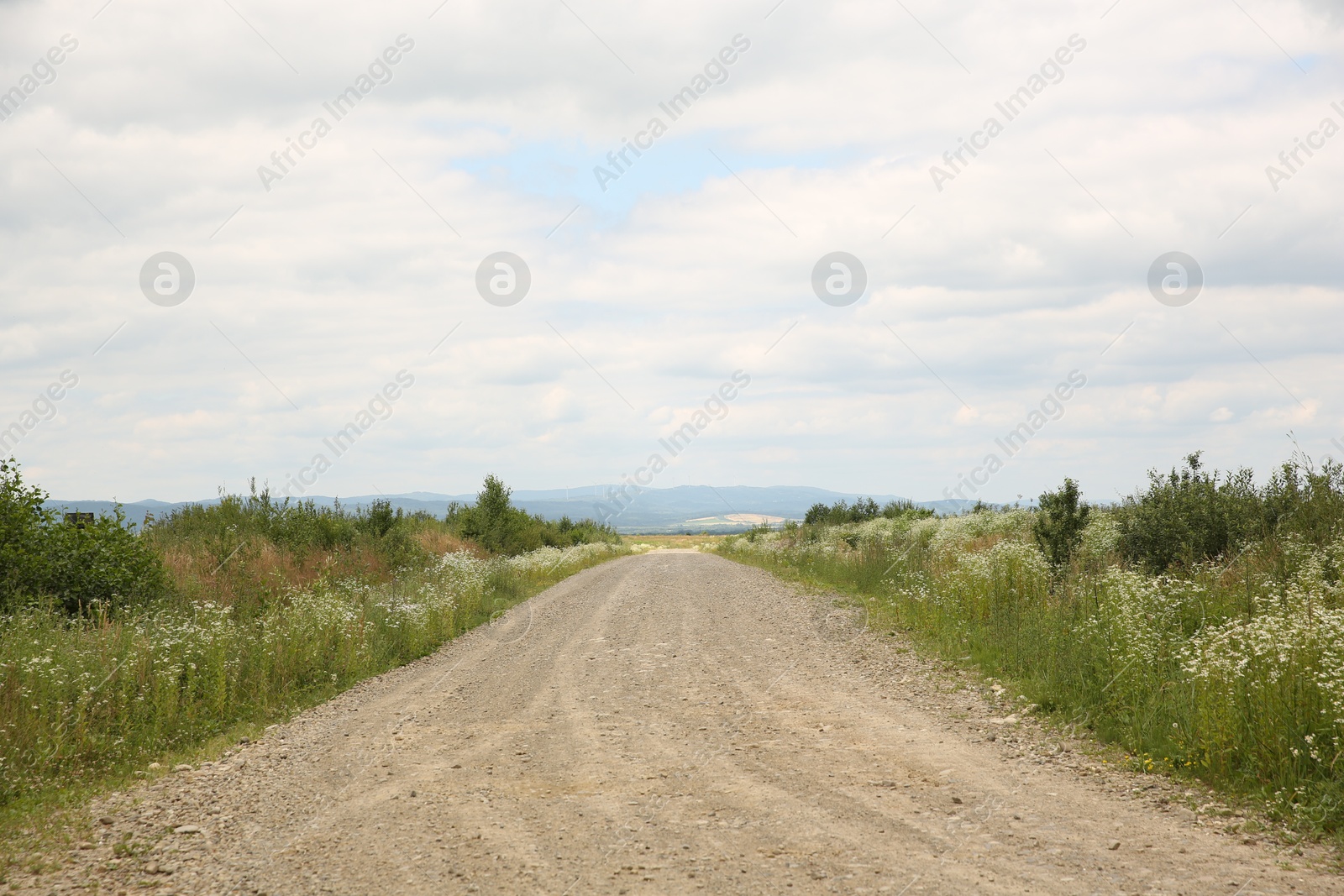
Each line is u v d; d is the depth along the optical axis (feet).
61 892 17.17
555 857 17.61
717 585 83.82
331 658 42.75
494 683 39.19
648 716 30.99
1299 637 21.89
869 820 18.99
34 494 45.21
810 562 93.56
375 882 16.71
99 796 24.32
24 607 40.34
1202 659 24.27
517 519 130.11
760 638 48.93
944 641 40.47
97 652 34.19
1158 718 24.40
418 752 27.37
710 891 15.47
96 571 45.55
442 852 18.16
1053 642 33.55
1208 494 45.57
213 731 31.76
